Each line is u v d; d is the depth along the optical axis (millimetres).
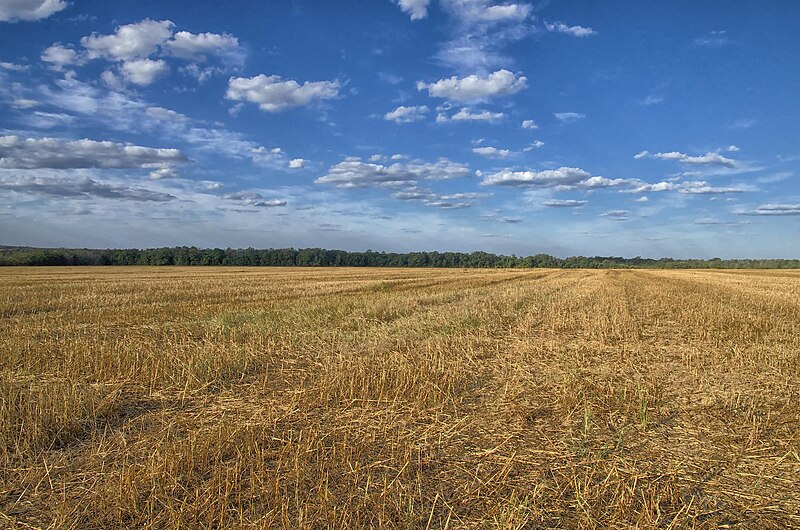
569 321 15742
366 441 5906
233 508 4359
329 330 13516
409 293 25906
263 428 6160
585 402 7379
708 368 9625
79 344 11078
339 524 4141
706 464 5406
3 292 25234
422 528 4125
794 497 4727
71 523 4203
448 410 7094
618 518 4262
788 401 7465
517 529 4082
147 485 4707
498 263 143250
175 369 9008
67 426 6195
